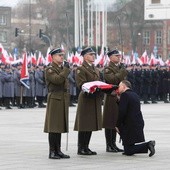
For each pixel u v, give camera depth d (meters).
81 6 139.00
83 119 27.48
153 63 73.38
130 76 70.19
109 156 26.98
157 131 37.56
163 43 176.62
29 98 62.72
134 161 25.38
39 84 62.81
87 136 27.53
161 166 23.98
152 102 72.94
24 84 60.28
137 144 26.84
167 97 77.88
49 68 26.50
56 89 26.50
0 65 60.81
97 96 27.62
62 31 190.12
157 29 177.38
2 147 29.89
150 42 178.00
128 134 26.83
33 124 42.94
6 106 60.88
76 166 24.16
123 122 27.02
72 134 36.25
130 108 26.80
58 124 26.38
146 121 45.03
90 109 27.53
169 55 176.25
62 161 25.53
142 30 178.00
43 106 63.59
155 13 115.38
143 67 72.25
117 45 178.50
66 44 186.88
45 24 196.50
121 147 30.06
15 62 63.00
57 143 26.45
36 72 62.62
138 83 71.25
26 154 27.50
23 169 23.44
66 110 26.58
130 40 178.50
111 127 28.31
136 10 177.00
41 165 24.42
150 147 26.45
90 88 27.06
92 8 141.12
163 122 44.16
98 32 135.25
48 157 26.59
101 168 23.62
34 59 64.38
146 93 72.00
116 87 27.38
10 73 60.66
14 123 43.72
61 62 26.62
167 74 74.06
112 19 180.12
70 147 30.05
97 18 136.12
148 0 115.56
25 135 35.59
